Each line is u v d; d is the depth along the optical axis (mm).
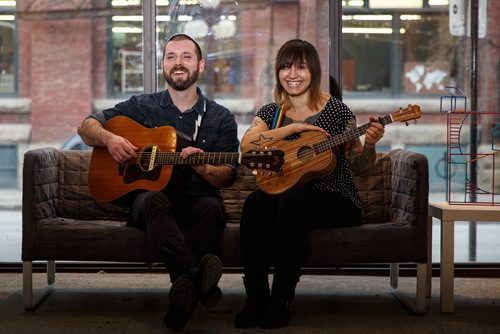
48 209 3229
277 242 2811
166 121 3213
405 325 2891
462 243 4586
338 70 4004
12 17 6660
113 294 3432
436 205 3209
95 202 3496
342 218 2969
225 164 3023
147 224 2801
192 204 2996
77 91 6543
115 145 2986
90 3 6176
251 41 4688
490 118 5711
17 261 3992
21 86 6863
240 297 3385
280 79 3086
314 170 2891
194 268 2691
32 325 2871
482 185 4855
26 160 3033
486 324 2912
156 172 2992
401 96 6949
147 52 4059
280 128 2959
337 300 3336
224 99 4770
